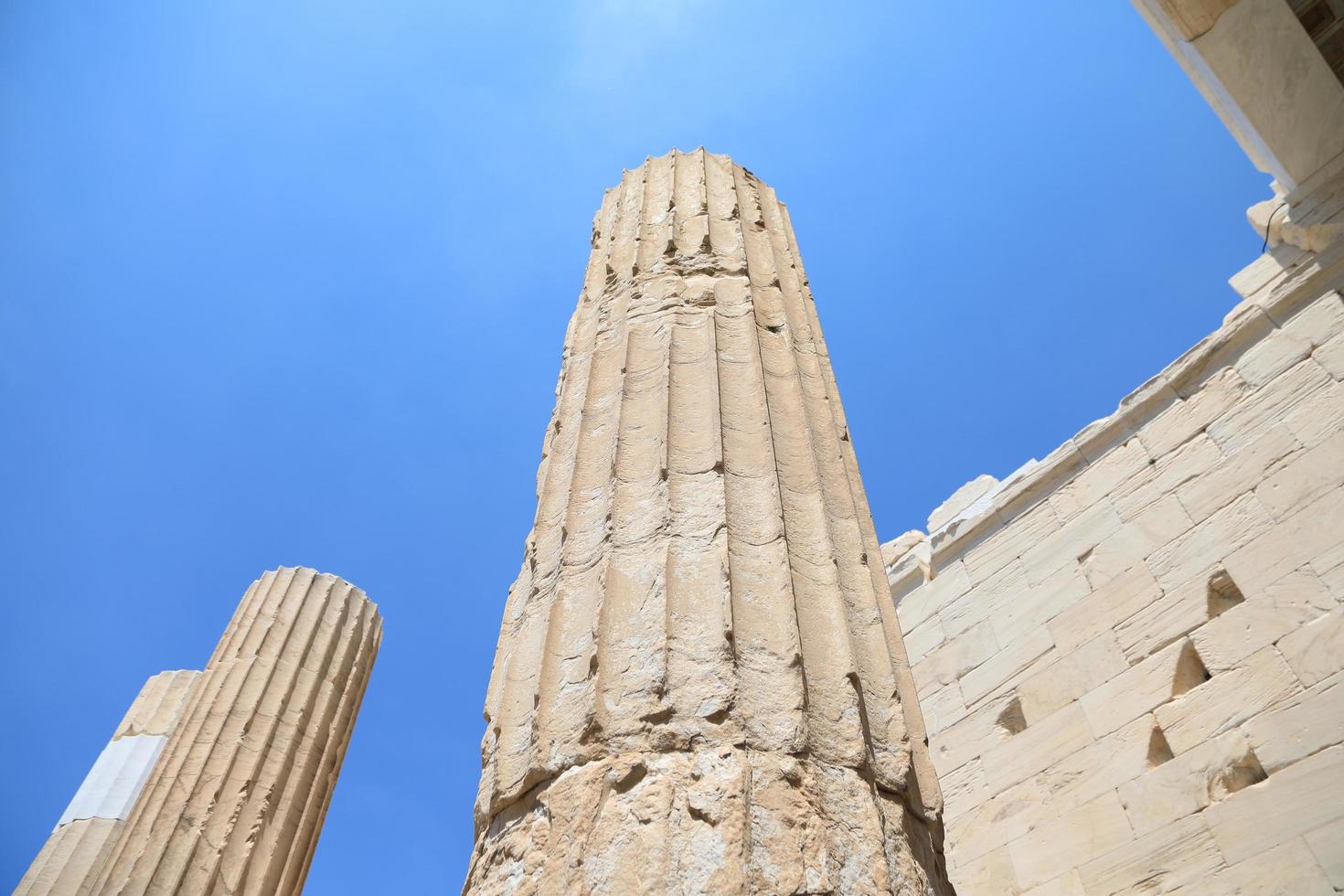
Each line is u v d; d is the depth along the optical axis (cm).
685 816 393
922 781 478
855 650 495
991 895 1009
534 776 441
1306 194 1148
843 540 568
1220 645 948
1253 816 836
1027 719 1097
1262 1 1107
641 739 429
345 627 1809
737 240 810
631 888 371
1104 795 966
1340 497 925
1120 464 1180
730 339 688
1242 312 1138
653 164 943
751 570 511
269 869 1418
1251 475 1019
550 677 480
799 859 381
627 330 702
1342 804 782
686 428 604
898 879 402
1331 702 834
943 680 1230
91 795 1848
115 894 1293
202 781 1449
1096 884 921
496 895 411
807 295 821
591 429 641
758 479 570
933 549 1366
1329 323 1033
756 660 464
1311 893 766
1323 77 1119
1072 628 1109
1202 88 1201
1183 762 916
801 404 652
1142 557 1080
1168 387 1166
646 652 464
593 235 923
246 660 1639
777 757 420
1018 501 1290
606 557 521
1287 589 920
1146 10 1177
